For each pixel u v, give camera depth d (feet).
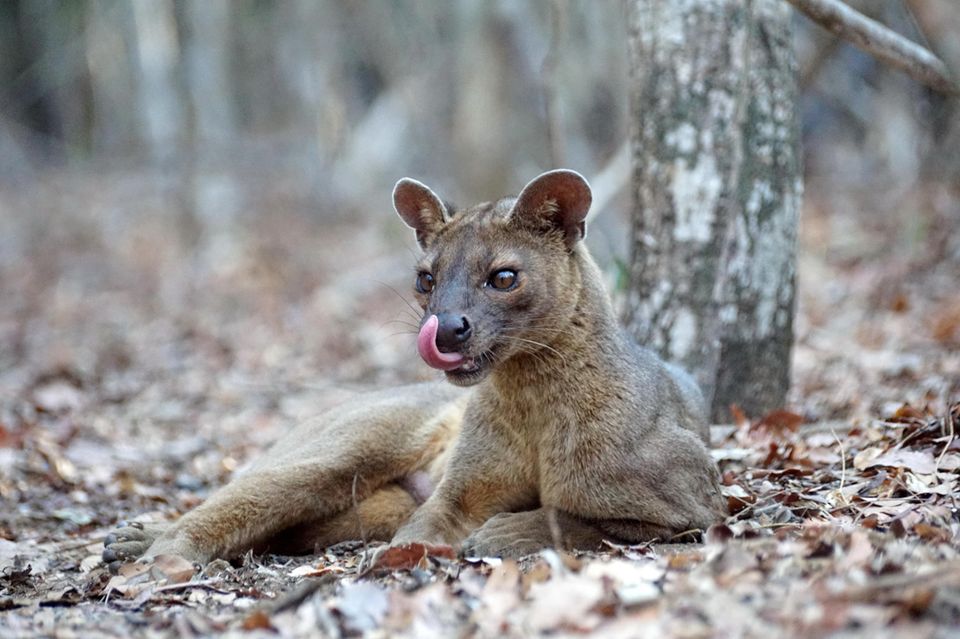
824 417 40.57
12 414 50.72
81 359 64.59
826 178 96.68
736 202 38.45
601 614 20.70
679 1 37.88
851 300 60.59
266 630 21.83
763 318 39.22
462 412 31.76
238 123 141.69
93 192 122.93
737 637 18.97
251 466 33.83
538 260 27.86
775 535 24.97
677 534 27.50
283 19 134.41
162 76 122.11
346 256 91.76
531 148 98.73
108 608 24.94
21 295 86.99
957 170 74.74
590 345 27.91
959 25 46.14
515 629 20.56
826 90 96.99
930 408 36.35
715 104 37.73
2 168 147.02
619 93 105.81
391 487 31.71
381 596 22.52
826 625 18.69
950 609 18.95
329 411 33.30
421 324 27.37
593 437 27.58
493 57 96.58
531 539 26.91
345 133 116.78
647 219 38.83
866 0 64.49
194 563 28.32
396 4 122.93
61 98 153.28
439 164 117.39
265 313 75.97
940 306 54.70
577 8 106.63
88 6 139.44
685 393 31.27
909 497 27.86
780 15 38.55
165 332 72.69
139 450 46.19
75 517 36.65
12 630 22.88
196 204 101.55
